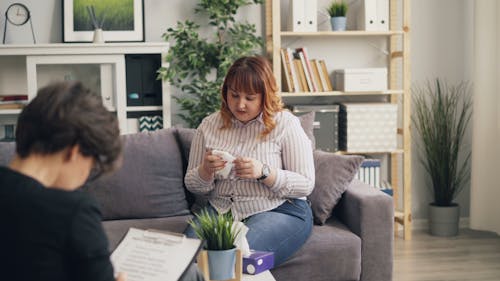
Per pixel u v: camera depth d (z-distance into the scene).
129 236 1.76
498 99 4.02
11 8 3.98
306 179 2.60
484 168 4.12
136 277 1.65
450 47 4.34
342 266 2.62
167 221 2.87
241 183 2.62
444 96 4.35
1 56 3.97
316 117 4.01
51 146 1.22
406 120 4.09
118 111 3.80
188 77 4.15
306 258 2.59
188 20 4.10
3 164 2.85
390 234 2.71
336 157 2.89
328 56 4.26
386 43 4.30
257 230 2.45
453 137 4.32
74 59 3.73
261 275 2.09
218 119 2.74
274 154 2.64
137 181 2.92
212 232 2.00
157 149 2.99
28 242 1.18
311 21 3.96
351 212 2.77
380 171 4.36
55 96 1.24
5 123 3.89
